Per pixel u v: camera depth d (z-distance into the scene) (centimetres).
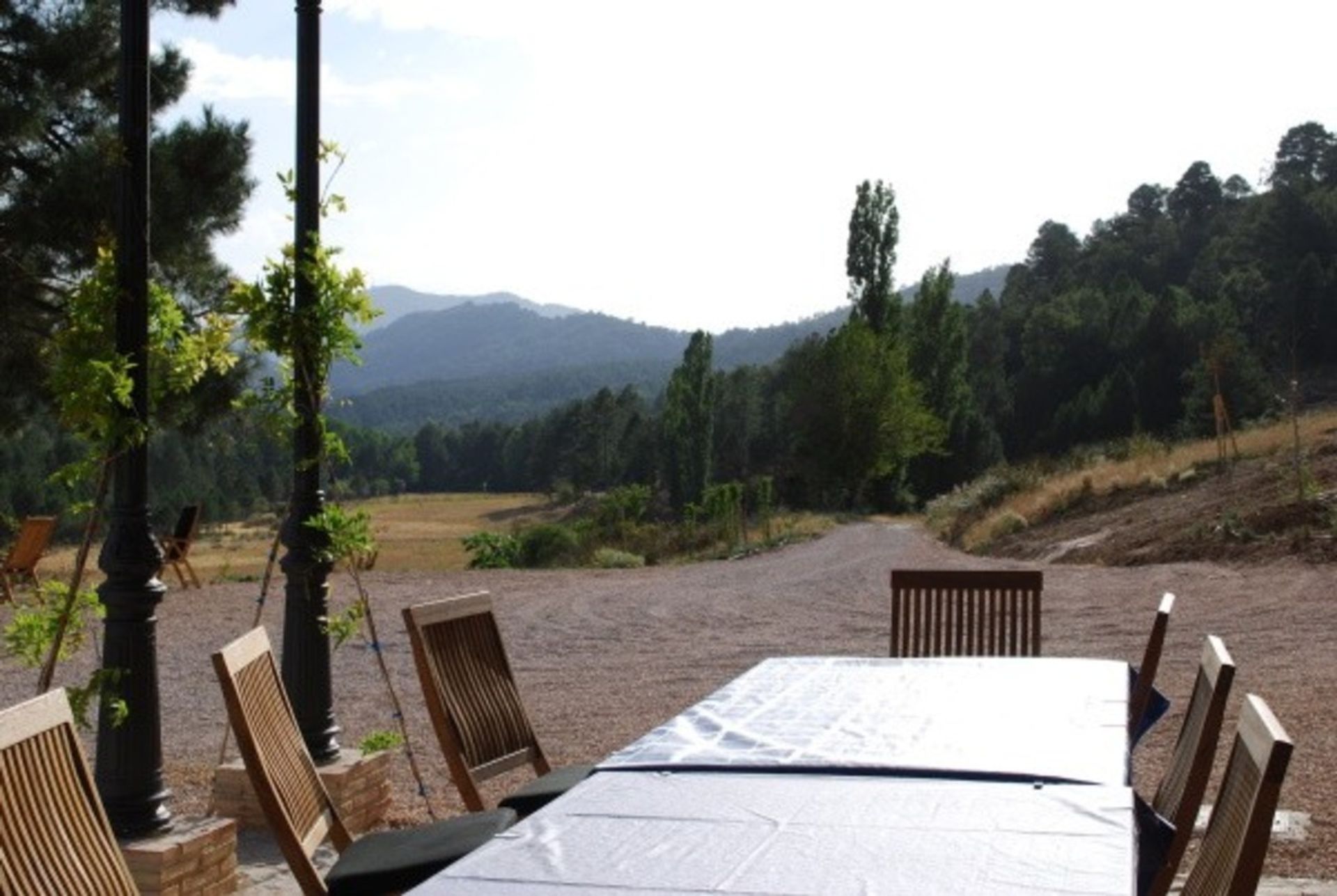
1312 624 1417
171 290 1966
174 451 8750
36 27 1861
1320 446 2664
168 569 2866
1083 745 405
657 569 2756
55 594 598
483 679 560
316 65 689
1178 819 395
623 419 14200
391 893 434
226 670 397
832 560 2994
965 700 480
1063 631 1462
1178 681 1105
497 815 493
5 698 1168
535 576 2484
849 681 522
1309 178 14262
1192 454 3106
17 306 1953
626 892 278
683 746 410
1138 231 16038
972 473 8625
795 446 8119
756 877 286
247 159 1992
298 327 685
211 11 1989
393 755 916
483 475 19175
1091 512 2970
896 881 282
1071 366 10325
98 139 1831
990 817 329
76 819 329
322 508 705
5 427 2092
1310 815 671
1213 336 8681
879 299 8106
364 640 1502
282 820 398
